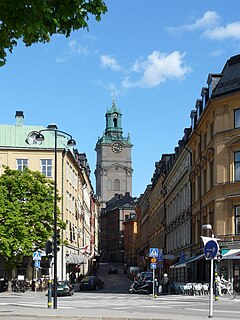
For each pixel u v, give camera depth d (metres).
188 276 57.84
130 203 182.12
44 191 51.84
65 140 67.31
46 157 65.31
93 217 132.25
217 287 39.22
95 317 22.67
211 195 47.56
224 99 45.72
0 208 50.34
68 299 40.78
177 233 69.94
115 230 183.38
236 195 43.91
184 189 64.19
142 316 22.95
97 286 61.19
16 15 10.16
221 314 24.56
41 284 55.47
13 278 58.41
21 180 51.38
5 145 65.06
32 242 50.69
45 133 66.75
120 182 193.38
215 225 45.59
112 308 29.64
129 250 162.00
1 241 49.84
